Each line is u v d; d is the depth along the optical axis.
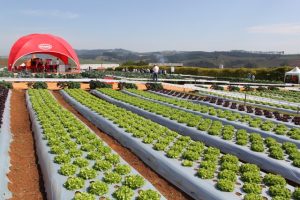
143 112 24.00
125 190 9.56
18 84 40.19
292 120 22.02
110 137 18.23
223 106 28.31
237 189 10.51
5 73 47.53
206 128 18.34
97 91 35.69
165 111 23.59
